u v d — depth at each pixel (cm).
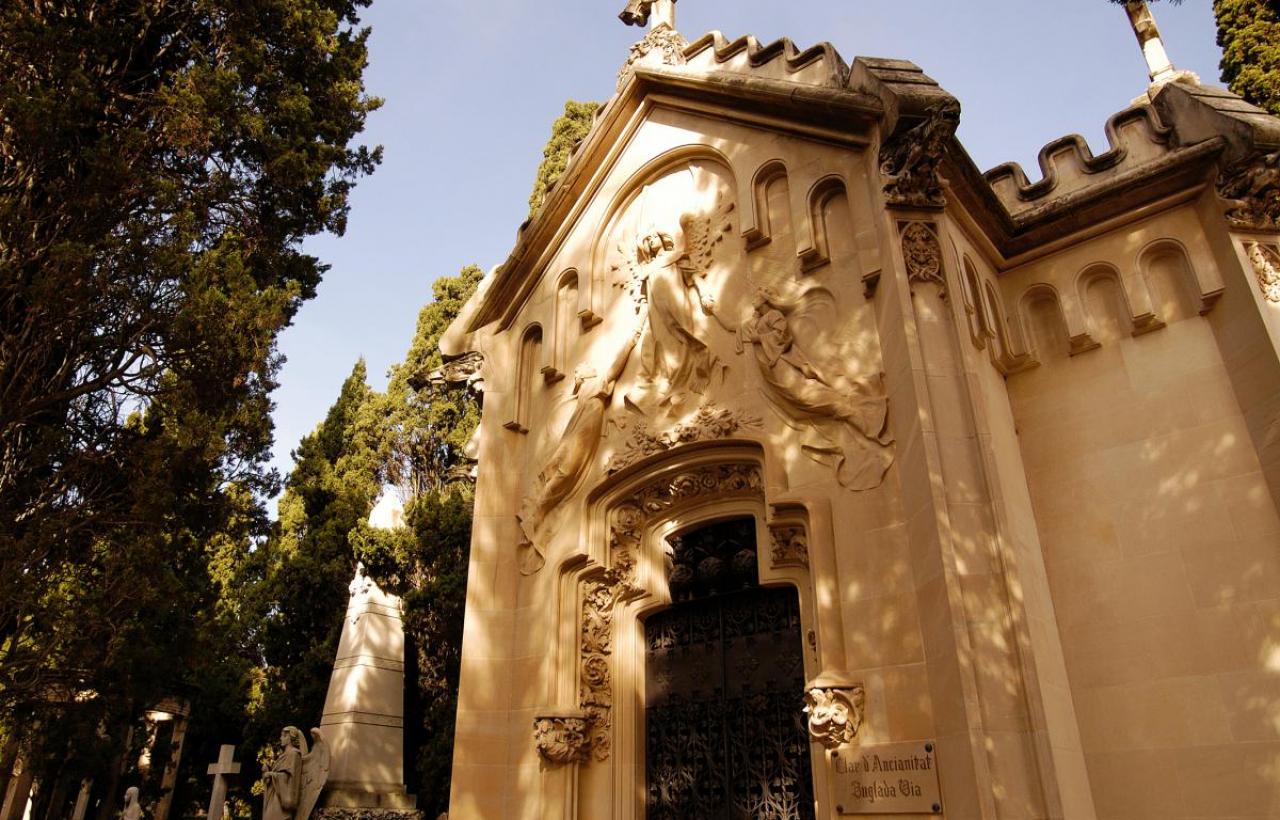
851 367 862
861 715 722
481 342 1335
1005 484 798
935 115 808
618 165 1254
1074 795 695
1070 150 985
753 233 1005
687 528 1002
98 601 1136
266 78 1449
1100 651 798
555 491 1086
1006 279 984
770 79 1041
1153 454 834
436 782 1845
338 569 2150
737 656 917
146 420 1457
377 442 2573
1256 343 788
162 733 2875
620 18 1345
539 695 1011
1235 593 747
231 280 1278
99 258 1204
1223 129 845
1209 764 712
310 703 2069
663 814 913
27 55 1186
